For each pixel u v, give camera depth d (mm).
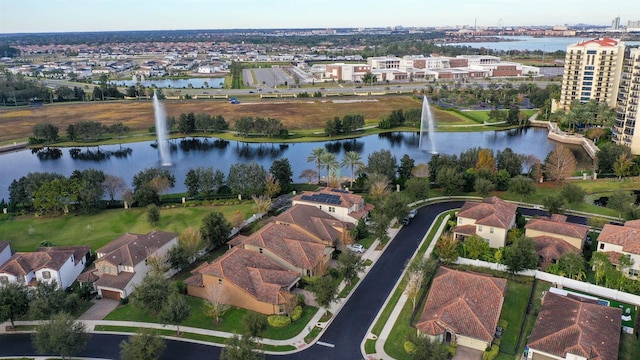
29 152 183625
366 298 75438
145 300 68000
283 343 64688
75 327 60844
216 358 61531
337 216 99750
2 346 64688
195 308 72500
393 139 195375
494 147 179875
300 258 80875
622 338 64500
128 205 114688
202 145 190875
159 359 61219
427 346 57188
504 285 69938
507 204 100125
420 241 94812
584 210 109312
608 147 138750
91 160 171750
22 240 97938
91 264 88188
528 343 59438
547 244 86688
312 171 132625
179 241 89875
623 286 74625
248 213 110188
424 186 114000
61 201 109688
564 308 64625
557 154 131000
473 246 85250
